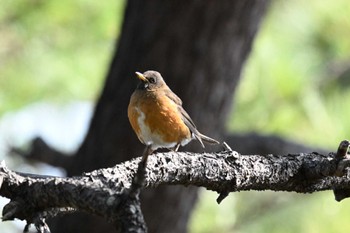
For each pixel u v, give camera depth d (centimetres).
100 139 1149
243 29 1118
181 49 1108
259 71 1316
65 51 1315
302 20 1327
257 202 1502
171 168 633
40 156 1408
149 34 1116
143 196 1123
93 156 1155
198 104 1123
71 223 1149
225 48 1112
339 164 682
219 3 1098
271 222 1466
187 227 1184
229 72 1130
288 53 1322
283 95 1343
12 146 1460
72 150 1497
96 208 500
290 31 1328
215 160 657
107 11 1282
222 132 1180
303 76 1330
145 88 937
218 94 1130
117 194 494
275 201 1503
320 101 1377
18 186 559
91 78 1321
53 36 1314
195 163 649
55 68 1317
